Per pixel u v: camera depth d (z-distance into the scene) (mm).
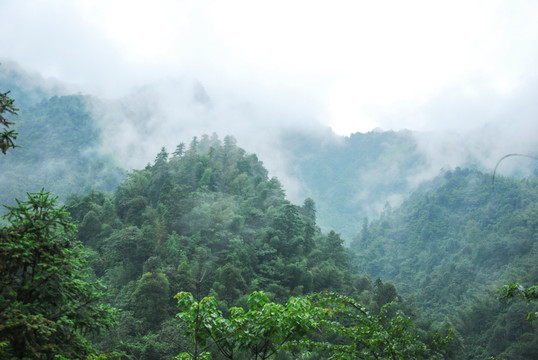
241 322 8125
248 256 76750
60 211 12305
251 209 105000
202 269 68125
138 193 108375
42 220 11961
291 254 88500
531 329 85000
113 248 70875
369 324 9305
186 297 8367
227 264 67625
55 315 11383
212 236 83875
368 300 81688
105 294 13188
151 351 38125
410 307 76312
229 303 61812
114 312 13227
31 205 11961
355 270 126812
